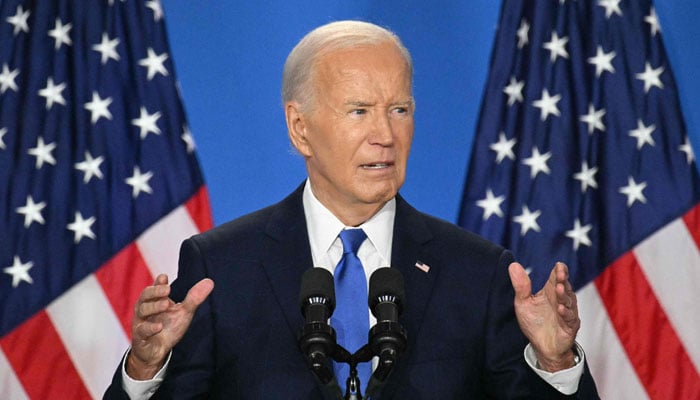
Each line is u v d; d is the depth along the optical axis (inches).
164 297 266.4
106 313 536.4
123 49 545.3
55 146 536.4
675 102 542.9
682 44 568.4
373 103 301.0
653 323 535.8
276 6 572.7
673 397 534.9
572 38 546.3
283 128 569.6
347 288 316.5
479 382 313.1
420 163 568.1
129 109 543.2
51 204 534.6
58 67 539.2
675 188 537.3
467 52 572.4
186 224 541.0
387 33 311.9
